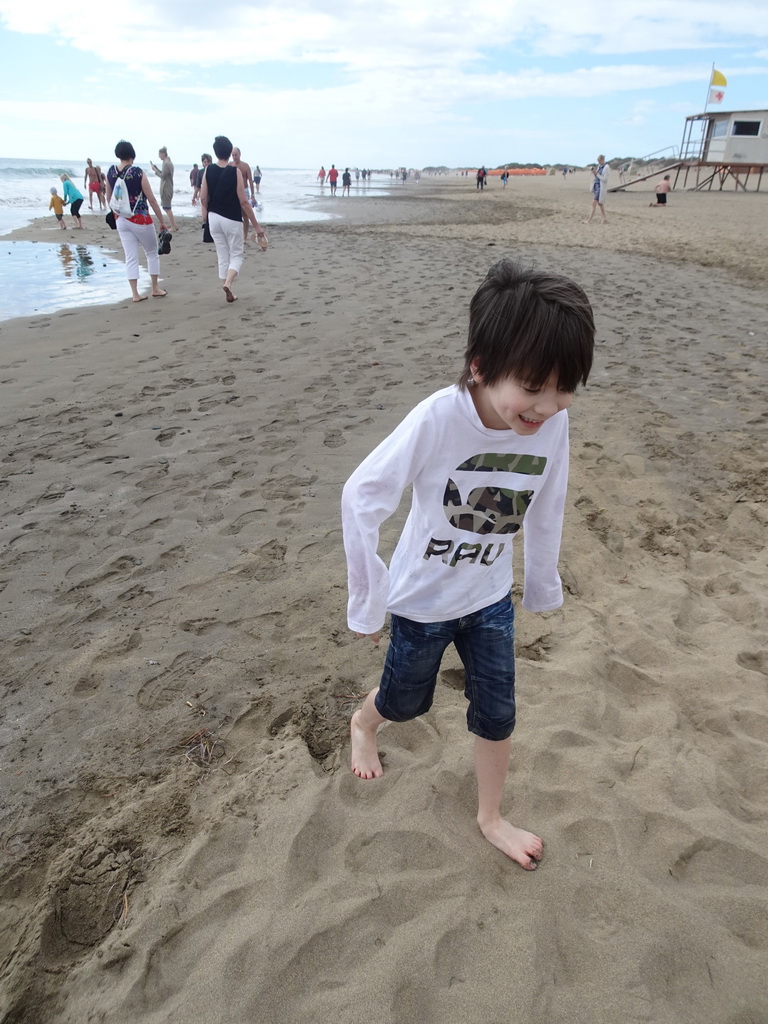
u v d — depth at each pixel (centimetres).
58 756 215
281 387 539
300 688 243
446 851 183
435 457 154
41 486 383
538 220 2048
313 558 319
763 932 165
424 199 3562
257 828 188
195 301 838
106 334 691
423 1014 147
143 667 253
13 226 1858
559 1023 146
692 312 806
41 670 251
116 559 317
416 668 175
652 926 165
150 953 158
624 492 387
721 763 216
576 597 299
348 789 200
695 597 302
